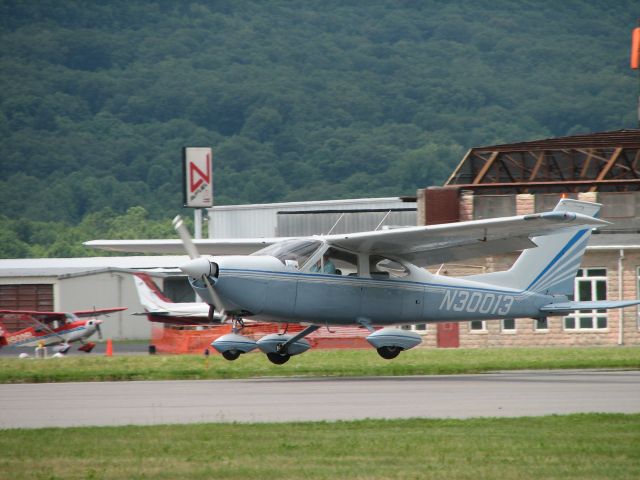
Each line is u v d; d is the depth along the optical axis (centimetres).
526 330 10994
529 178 13850
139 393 5684
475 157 13850
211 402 5256
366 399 5394
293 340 7181
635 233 11056
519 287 7462
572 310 7469
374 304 6950
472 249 7075
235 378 6744
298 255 6694
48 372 6825
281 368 7225
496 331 10981
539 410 4981
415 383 6303
